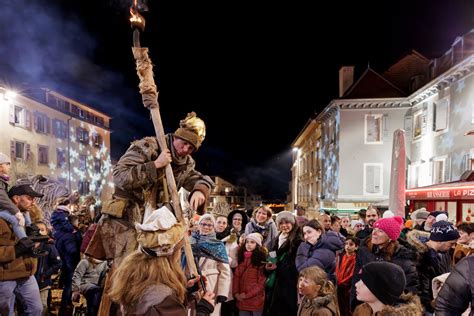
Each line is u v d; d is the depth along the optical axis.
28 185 4.41
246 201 65.25
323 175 26.30
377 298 2.39
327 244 4.68
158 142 2.46
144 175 2.34
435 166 16.73
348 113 21.25
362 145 21.09
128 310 1.72
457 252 4.76
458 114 15.15
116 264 2.43
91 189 31.25
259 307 4.87
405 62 23.56
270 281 4.99
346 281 5.08
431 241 4.16
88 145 30.84
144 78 2.44
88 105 30.25
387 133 20.83
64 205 6.35
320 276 3.65
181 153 2.56
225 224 5.30
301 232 5.03
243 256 5.00
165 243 1.77
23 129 21.89
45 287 5.92
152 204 2.46
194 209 2.53
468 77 14.51
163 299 1.67
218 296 4.07
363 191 21.02
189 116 2.65
